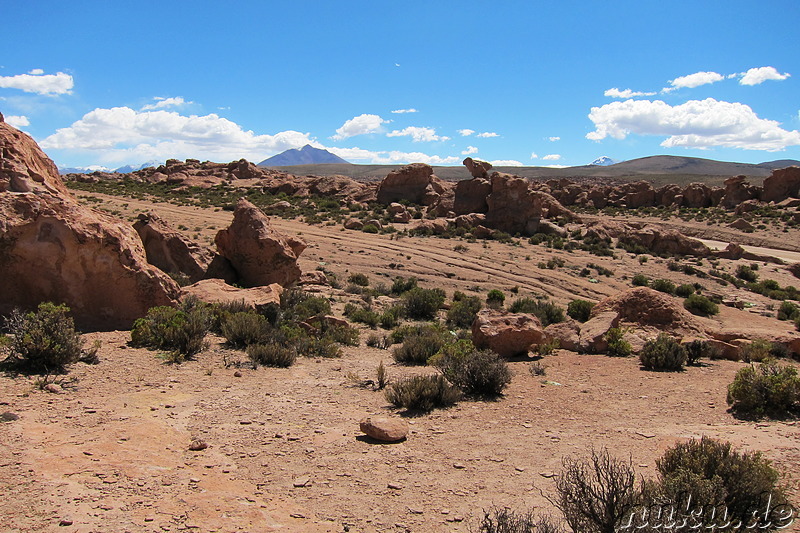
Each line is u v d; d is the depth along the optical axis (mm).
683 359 14180
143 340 12914
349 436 8125
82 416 7922
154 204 62406
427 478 6656
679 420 9352
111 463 6391
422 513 5727
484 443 7980
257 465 6867
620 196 101500
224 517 5379
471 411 9750
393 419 8484
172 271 23641
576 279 38781
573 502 4934
